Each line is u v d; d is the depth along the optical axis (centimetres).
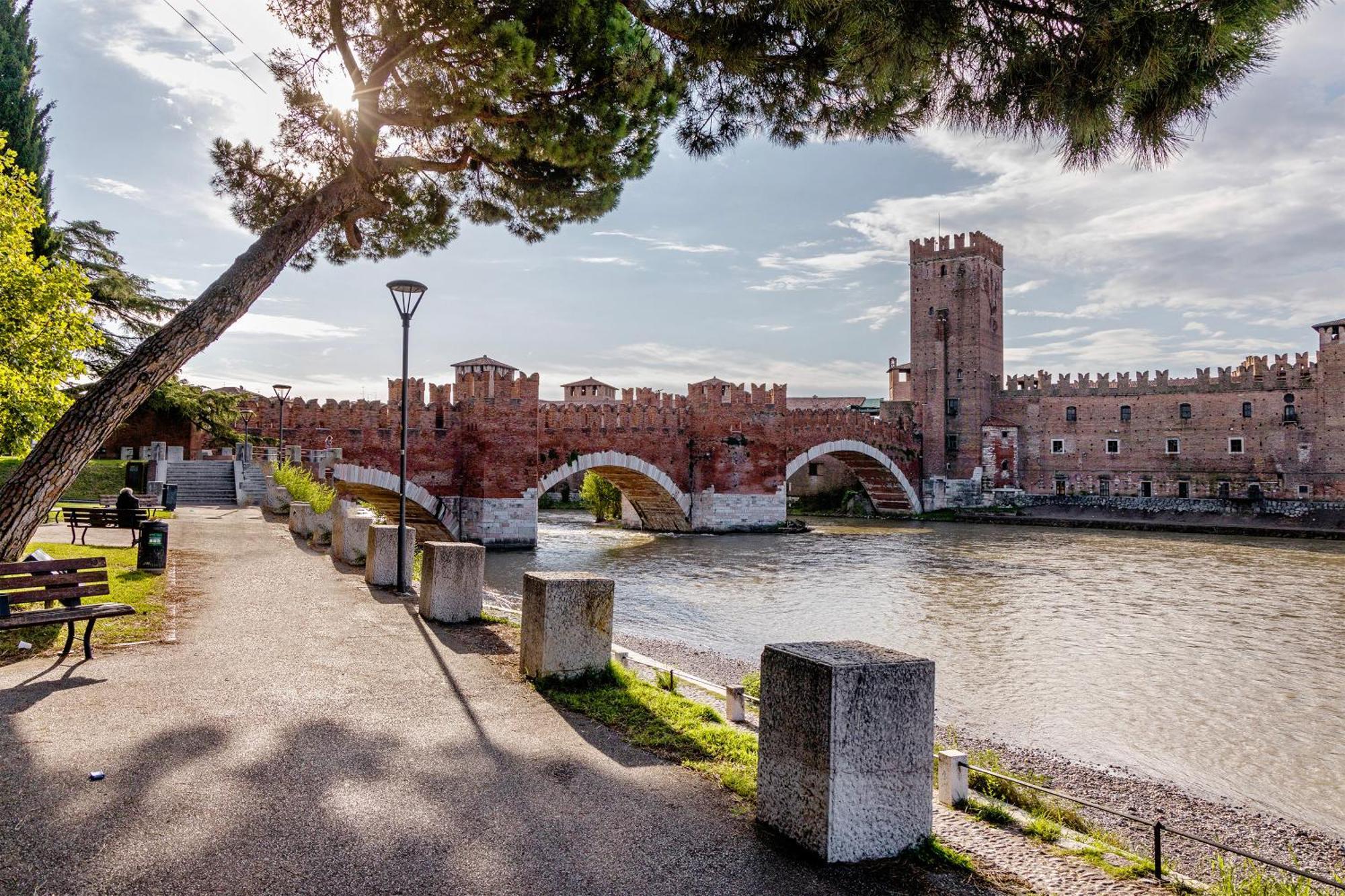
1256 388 7025
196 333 1106
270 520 2622
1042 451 7950
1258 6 543
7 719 711
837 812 508
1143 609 2794
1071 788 1153
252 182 1486
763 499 5869
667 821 569
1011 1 652
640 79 1137
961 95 712
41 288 1781
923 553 4559
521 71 1091
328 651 1028
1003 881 510
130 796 568
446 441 4347
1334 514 6231
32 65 3459
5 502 996
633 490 5972
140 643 1017
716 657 1944
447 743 713
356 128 1230
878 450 7338
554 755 695
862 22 665
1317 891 567
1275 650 2173
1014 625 2494
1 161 1806
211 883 459
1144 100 620
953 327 8131
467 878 480
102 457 4109
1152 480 7444
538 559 4012
